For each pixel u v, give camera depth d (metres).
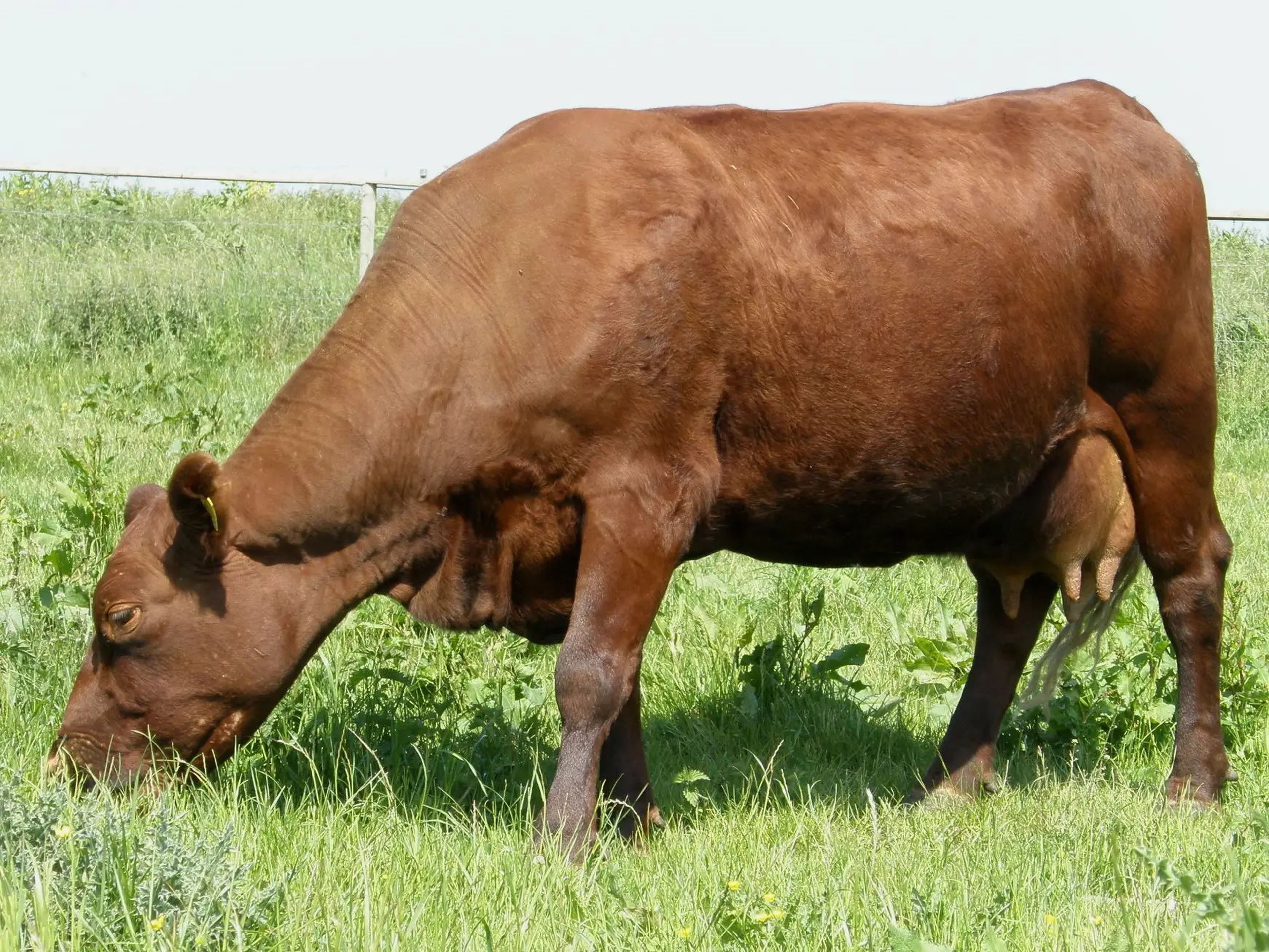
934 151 7.43
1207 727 8.07
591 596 6.59
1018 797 7.83
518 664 9.07
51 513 11.01
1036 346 7.44
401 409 6.62
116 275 22.44
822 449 7.11
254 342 21.39
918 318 7.11
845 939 5.30
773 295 6.84
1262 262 25.08
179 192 31.61
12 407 16.89
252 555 6.69
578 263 6.53
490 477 6.65
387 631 9.14
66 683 8.01
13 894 4.63
